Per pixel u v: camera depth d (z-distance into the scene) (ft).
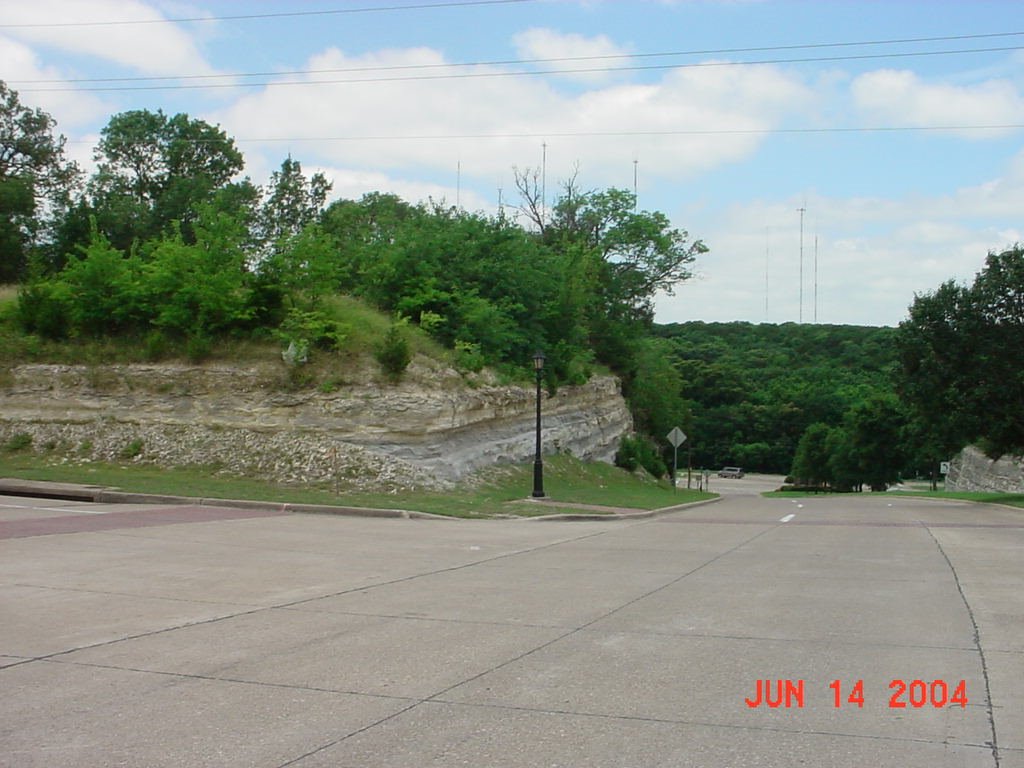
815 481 315.17
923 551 55.77
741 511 105.50
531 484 105.29
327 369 94.53
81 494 74.43
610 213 184.24
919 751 18.70
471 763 17.79
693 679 24.23
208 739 19.17
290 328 96.07
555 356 131.23
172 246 99.76
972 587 40.29
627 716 20.93
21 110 169.27
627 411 177.06
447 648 27.66
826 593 38.52
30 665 25.20
